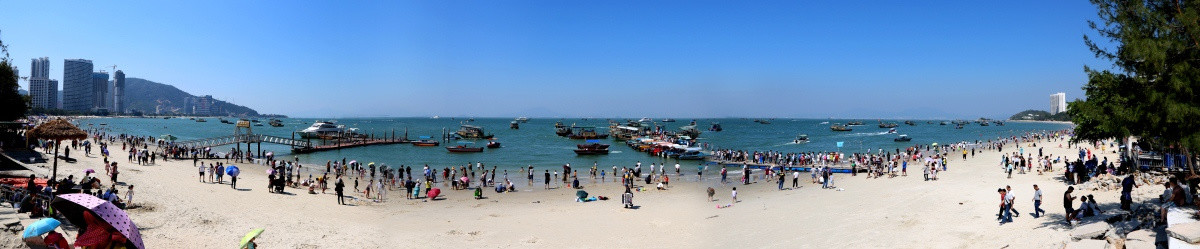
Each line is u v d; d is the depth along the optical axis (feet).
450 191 125.39
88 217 32.65
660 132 399.65
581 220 84.79
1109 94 47.50
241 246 46.21
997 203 75.56
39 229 38.06
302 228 71.72
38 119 499.51
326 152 251.60
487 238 70.79
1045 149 240.32
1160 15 38.42
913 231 61.31
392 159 225.56
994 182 106.01
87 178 79.97
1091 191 75.72
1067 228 51.80
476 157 238.89
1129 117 39.06
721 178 151.02
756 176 157.79
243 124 222.28
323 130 349.41
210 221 70.33
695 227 76.64
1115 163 133.39
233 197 93.30
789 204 94.79
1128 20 38.81
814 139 432.66
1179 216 39.29
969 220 64.69
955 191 93.61
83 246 31.99
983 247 50.19
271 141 234.99
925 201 84.07
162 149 194.90
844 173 160.15
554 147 309.01
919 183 114.11
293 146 240.53
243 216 76.23
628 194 98.17
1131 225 44.96
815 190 116.47
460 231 75.25
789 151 303.89
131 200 76.07
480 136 383.04
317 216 82.94
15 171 87.71
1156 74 38.22
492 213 92.99
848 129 606.96
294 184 118.62
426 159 226.99
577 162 219.41
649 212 92.32
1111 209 58.70
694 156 225.35
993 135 522.47
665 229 75.87
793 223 74.54
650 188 131.54
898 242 56.54
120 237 32.30
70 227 54.80
